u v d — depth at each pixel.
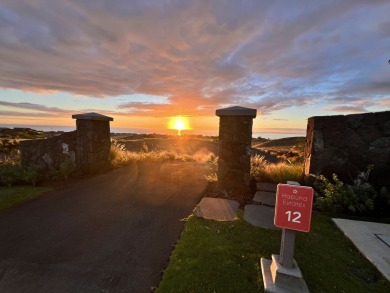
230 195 5.17
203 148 21.16
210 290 2.27
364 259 2.90
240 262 2.70
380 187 4.96
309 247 3.10
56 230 3.59
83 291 2.36
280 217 2.34
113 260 2.85
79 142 6.86
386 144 4.90
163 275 2.55
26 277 2.55
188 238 3.22
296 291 2.22
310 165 5.53
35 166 6.78
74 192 5.38
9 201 4.76
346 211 4.40
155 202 4.76
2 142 17.66
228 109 5.21
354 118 5.13
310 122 5.79
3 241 3.28
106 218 4.02
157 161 9.41
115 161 8.21
